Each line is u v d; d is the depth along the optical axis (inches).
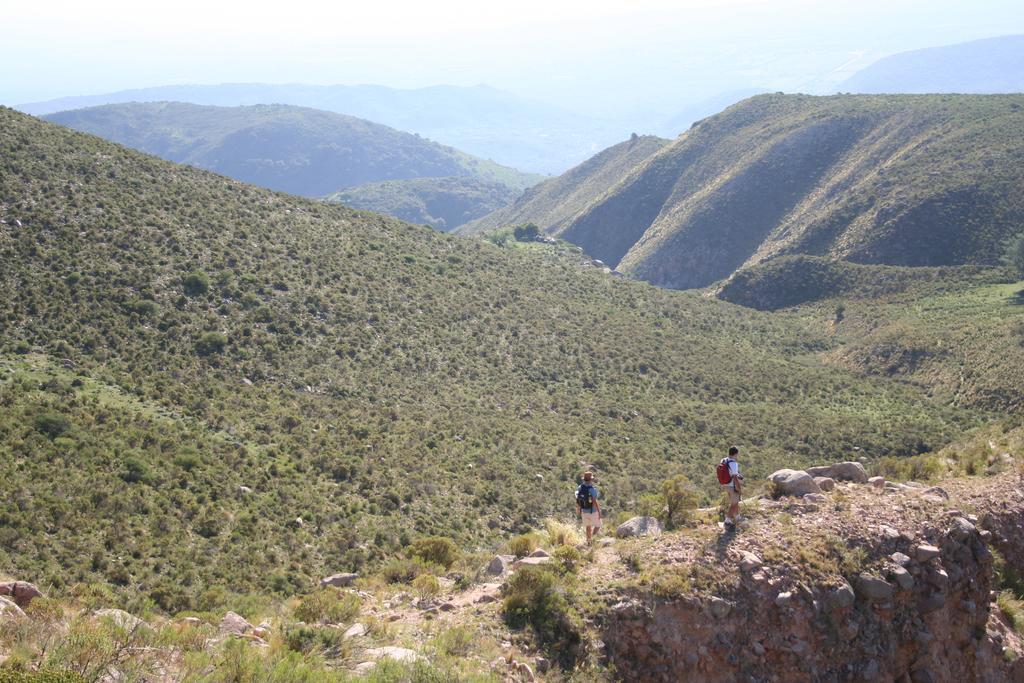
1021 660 613.0
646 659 489.1
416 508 1406.3
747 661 496.7
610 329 3129.9
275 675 392.5
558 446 1952.5
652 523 631.2
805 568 536.7
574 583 527.5
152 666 383.9
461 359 2417.6
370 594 590.2
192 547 1078.4
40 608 418.9
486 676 422.3
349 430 1740.9
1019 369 2620.6
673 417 2417.6
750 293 4889.3
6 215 2034.9
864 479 697.6
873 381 3058.6
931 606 557.3
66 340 1713.8
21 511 1016.9
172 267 2175.2
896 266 4667.8
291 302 2300.7
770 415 2554.1
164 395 1633.9
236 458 1428.4
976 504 716.0
